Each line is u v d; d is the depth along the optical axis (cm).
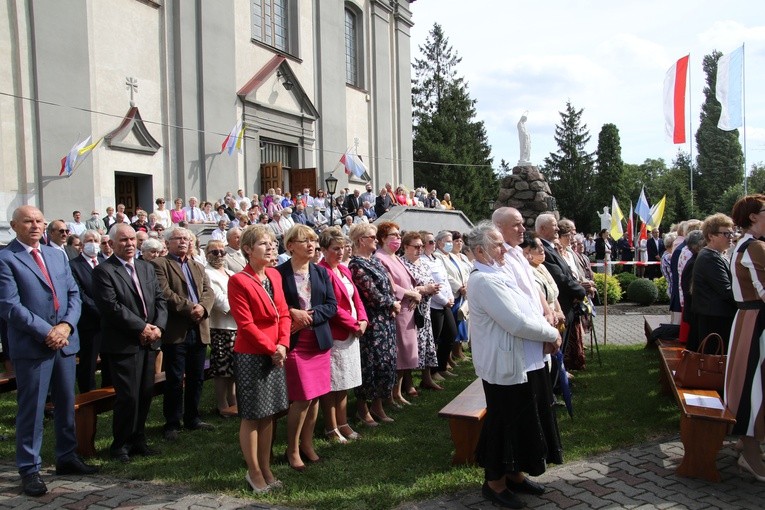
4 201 1262
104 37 1477
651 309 1465
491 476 385
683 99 1305
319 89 2262
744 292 439
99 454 496
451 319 741
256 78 1941
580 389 680
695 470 432
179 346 545
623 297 1642
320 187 2250
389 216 1800
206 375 616
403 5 2788
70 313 451
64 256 468
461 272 823
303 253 474
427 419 584
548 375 398
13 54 1284
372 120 2589
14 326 421
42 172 1321
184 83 1681
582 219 5172
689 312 623
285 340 424
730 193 4131
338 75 2350
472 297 388
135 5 1566
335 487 420
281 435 540
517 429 382
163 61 1647
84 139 1397
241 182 1892
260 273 433
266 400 414
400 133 2759
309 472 447
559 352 486
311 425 472
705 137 4725
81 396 509
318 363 465
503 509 385
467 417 448
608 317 1359
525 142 1681
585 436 521
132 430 480
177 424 549
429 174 4519
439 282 717
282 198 1856
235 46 1880
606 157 5038
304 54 2198
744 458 438
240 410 414
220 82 1792
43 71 1322
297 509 387
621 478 434
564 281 618
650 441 514
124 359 474
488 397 391
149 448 499
